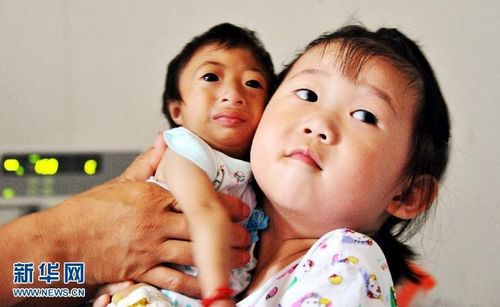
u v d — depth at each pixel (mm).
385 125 649
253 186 729
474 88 1196
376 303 576
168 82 833
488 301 1133
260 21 1228
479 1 1198
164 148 775
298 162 627
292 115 652
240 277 677
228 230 629
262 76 766
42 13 1271
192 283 671
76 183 1179
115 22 1262
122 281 713
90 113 1266
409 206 710
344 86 655
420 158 699
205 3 1244
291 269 648
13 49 1271
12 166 1186
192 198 651
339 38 711
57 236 729
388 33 748
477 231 1154
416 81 688
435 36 1204
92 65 1268
